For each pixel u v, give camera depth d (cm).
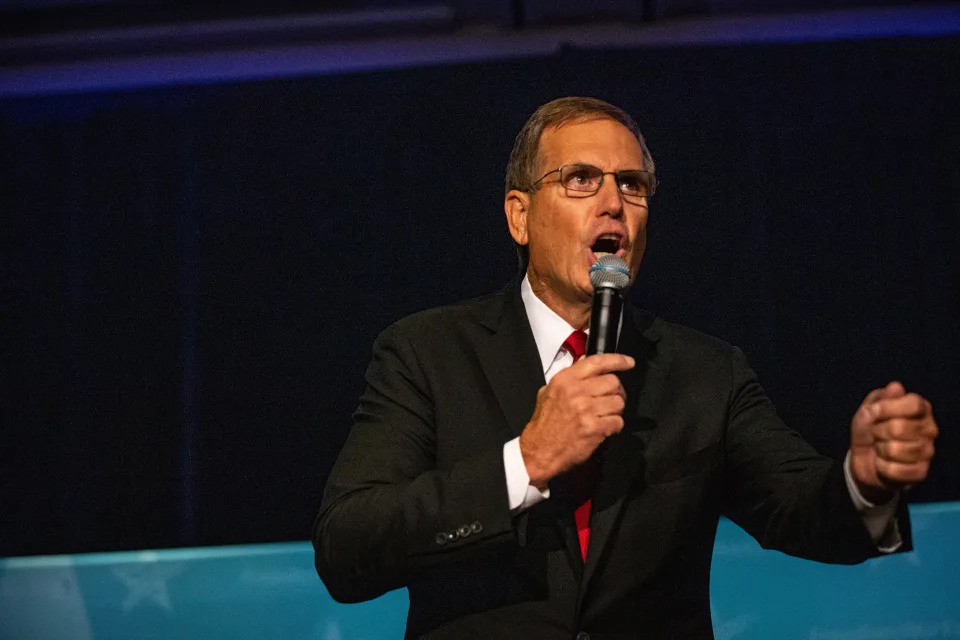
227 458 635
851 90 641
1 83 694
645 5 654
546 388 218
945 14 656
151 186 676
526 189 279
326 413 632
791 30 659
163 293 661
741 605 350
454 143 647
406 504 215
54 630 387
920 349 611
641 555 228
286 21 665
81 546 638
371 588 231
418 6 658
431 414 249
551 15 660
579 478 235
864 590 351
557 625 220
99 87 693
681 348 265
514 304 268
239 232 660
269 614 378
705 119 638
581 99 282
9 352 668
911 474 185
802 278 620
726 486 258
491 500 212
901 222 626
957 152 633
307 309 644
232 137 672
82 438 650
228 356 646
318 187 656
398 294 636
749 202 627
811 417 605
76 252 674
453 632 224
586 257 258
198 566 387
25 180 687
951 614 348
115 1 657
